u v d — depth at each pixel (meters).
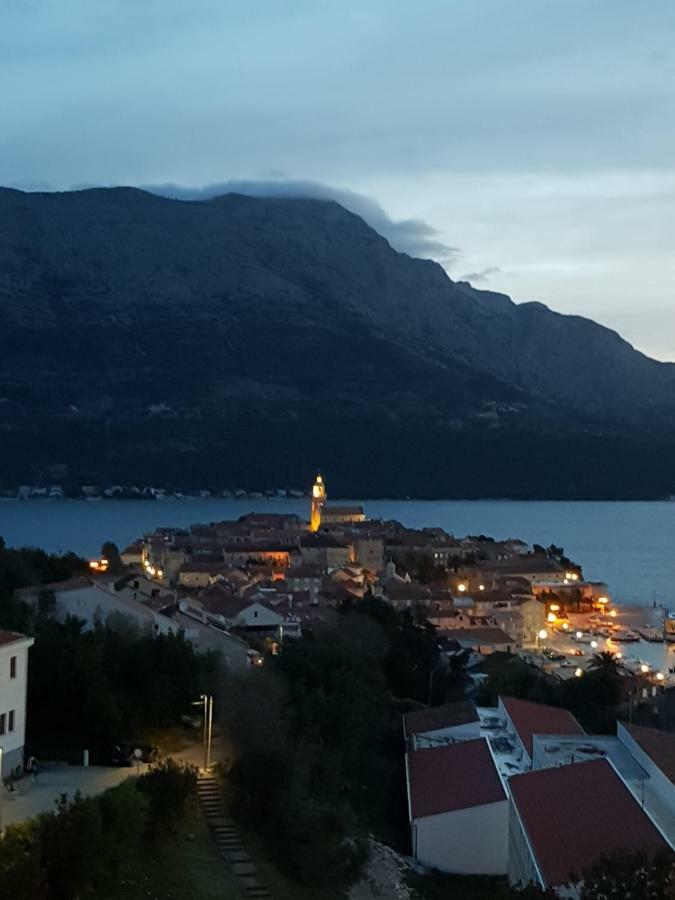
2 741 65.06
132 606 115.88
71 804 54.38
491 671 141.00
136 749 73.06
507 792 77.56
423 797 81.56
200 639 115.50
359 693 99.69
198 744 79.25
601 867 49.78
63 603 114.19
